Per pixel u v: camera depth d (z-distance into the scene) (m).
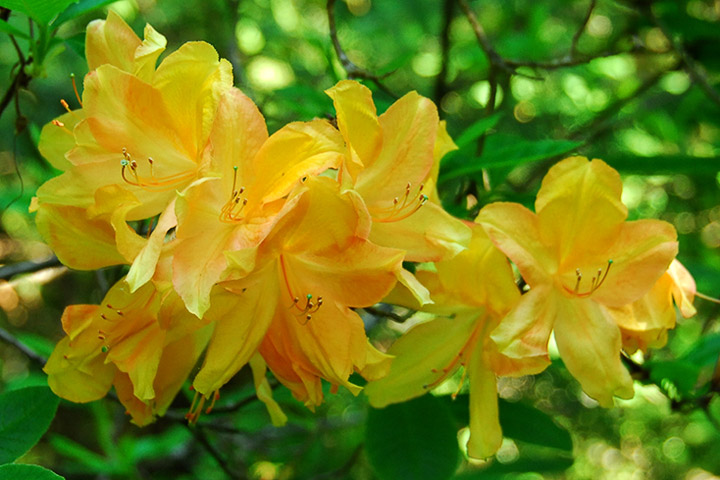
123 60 0.33
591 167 0.34
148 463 0.73
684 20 0.55
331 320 0.32
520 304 0.33
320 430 0.61
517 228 0.34
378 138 0.32
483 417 0.35
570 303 0.34
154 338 0.32
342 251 0.31
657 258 0.34
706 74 0.60
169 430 0.74
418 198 0.33
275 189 0.31
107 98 0.32
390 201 0.33
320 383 0.33
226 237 0.31
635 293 0.34
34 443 0.33
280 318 0.32
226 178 0.31
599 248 0.34
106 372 0.34
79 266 0.33
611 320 0.34
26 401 0.33
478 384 0.35
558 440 0.40
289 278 0.32
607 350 0.34
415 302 0.35
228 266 0.30
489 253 0.34
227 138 0.31
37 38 0.41
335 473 0.54
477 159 0.38
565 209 0.34
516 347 0.33
